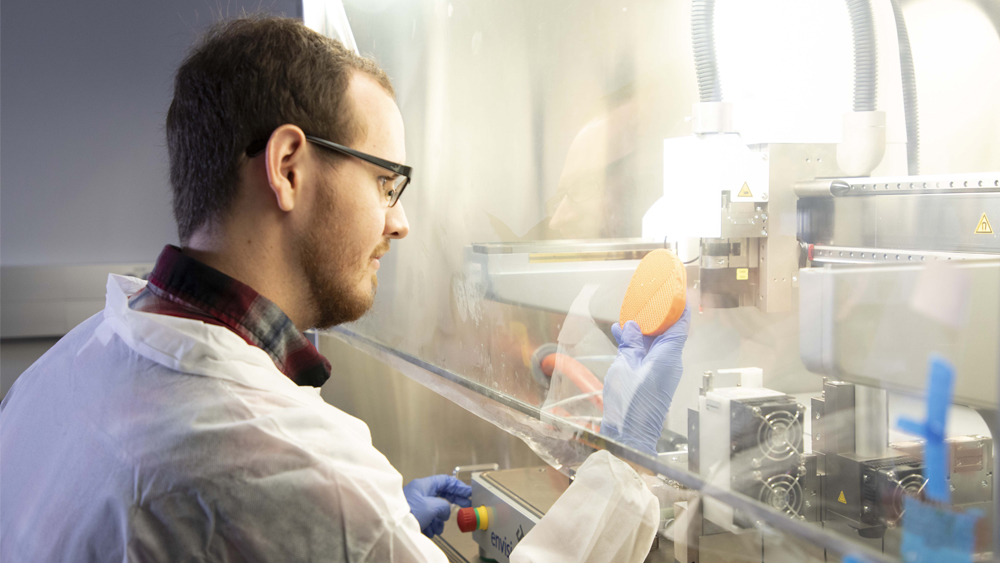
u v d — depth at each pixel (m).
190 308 0.64
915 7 0.68
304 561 0.55
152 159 2.31
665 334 0.70
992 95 0.70
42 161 2.21
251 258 0.66
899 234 0.60
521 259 0.90
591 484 0.76
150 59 2.28
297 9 1.94
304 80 0.64
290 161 0.64
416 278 1.23
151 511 0.52
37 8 2.16
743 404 0.57
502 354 0.95
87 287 2.20
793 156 0.67
